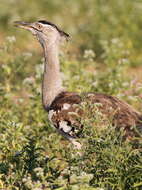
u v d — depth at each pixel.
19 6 30.86
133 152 11.05
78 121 12.71
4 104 16.44
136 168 10.88
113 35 24.88
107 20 25.91
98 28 25.58
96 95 13.26
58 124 13.58
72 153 11.56
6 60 18.75
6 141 12.99
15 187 11.03
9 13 29.61
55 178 11.09
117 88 17.31
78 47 25.33
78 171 10.85
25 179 10.55
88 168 11.30
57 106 13.70
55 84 14.26
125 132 11.75
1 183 11.41
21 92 19.30
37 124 15.81
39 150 12.82
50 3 31.52
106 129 11.41
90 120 11.72
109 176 11.14
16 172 11.49
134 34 24.72
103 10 26.47
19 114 16.69
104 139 11.36
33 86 16.70
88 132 11.57
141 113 14.23
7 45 17.30
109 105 12.83
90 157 11.38
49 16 30.14
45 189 10.36
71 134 13.26
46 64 14.41
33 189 10.22
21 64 18.09
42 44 14.55
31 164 11.59
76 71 17.88
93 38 25.20
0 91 16.69
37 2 31.72
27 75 19.95
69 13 31.08
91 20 27.25
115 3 26.94
